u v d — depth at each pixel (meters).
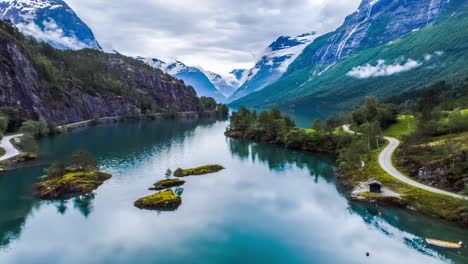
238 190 116.88
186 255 76.00
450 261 71.25
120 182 122.56
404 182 103.69
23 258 74.31
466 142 110.75
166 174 128.62
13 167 136.25
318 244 80.25
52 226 88.88
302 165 152.25
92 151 172.38
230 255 76.06
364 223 89.88
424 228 84.62
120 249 78.31
